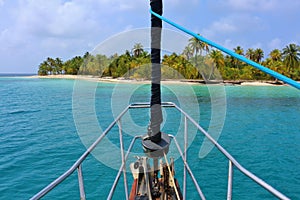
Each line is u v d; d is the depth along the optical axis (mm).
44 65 121625
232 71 57906
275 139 15961
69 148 13242
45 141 14680
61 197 8016
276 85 60594
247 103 33594
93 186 8555
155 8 3094
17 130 17672
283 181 9750
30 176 9828
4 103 32844
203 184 8961
